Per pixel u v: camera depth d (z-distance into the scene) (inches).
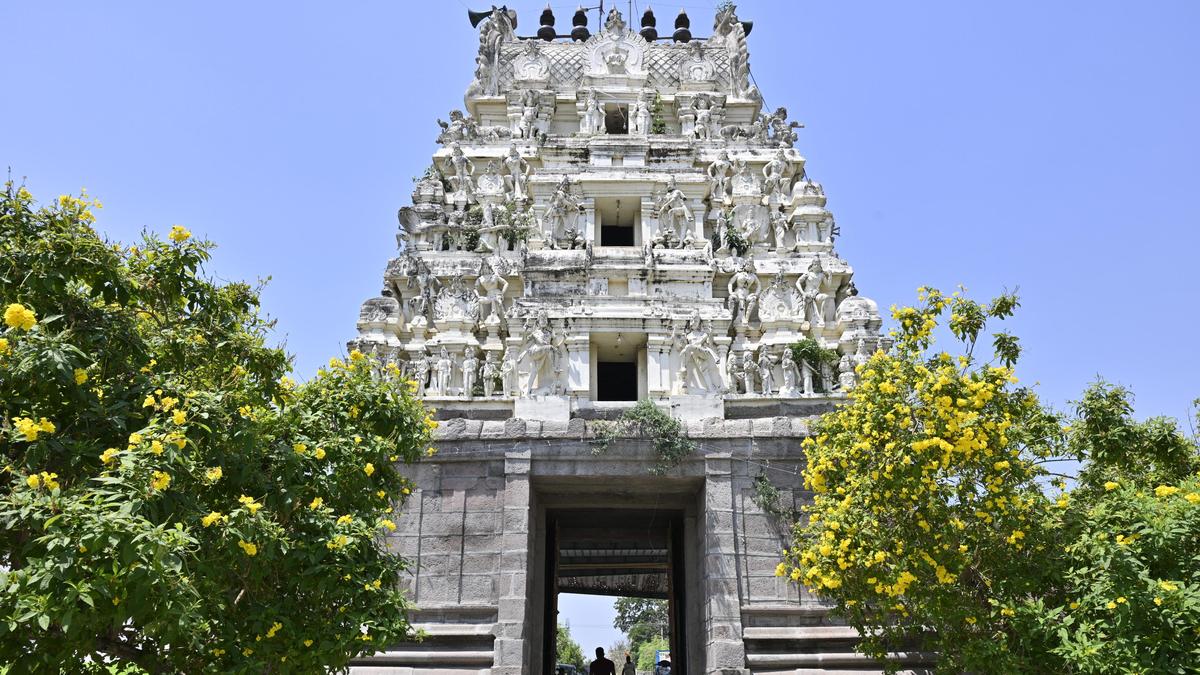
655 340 1127.6
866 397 655.1
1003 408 639.1
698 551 959.6
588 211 1307.8
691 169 1341.0
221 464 450.9
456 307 1218.6
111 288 436.5
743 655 836.0
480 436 924.6
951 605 596.7
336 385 597.3
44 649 367.2
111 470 383.2
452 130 1432.1
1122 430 633.0
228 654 455.8
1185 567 498.9
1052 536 590.2
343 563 495.8
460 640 858.1
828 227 1333.7
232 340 512.7
